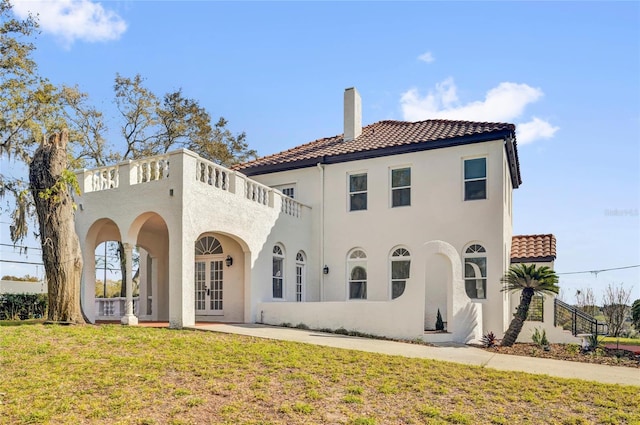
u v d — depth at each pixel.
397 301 14.48
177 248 13.93
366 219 19.56
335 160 20.23
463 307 15.00
